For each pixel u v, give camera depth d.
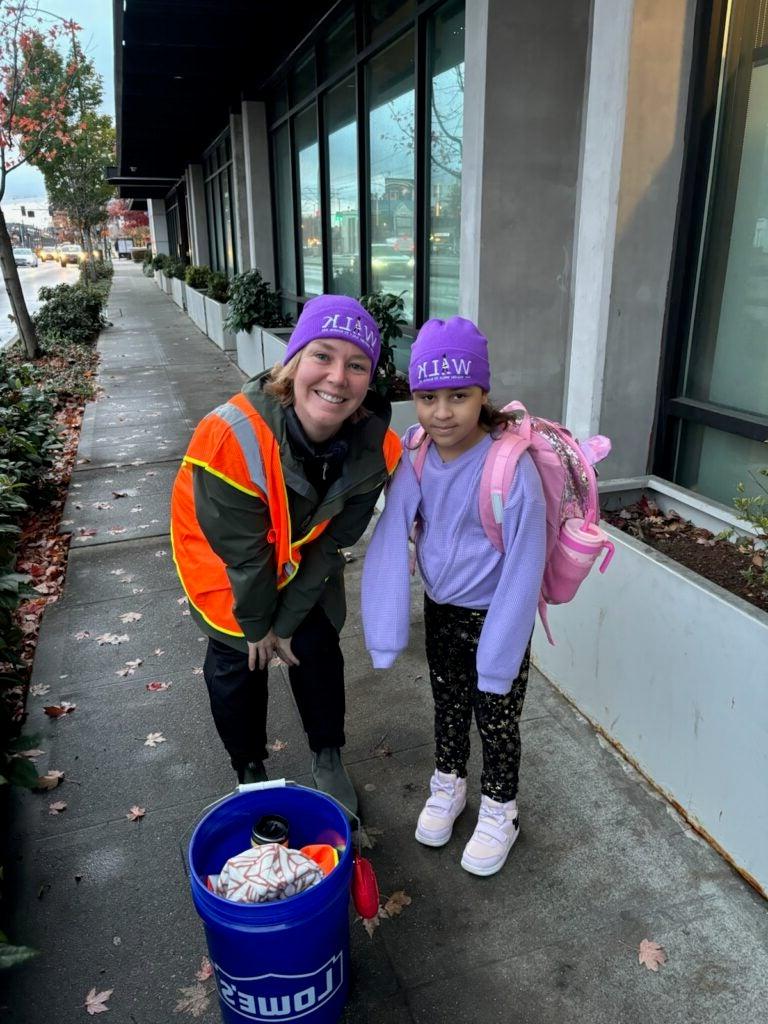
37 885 2.18
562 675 2.94
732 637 2.05
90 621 3.73
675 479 3.37
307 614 2.17
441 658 2.14
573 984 1.87
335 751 2.40
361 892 1.72
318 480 1.89
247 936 1.46
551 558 1.97
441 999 1.84
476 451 1.85
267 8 7.12
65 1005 1.84
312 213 8.80
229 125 12.05
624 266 3.08
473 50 4.05
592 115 3.03
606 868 2.20
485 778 2.19
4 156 11.17
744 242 2.94
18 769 2.26
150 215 36.78
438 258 5.57
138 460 6.39
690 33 2.85
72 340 13.48
